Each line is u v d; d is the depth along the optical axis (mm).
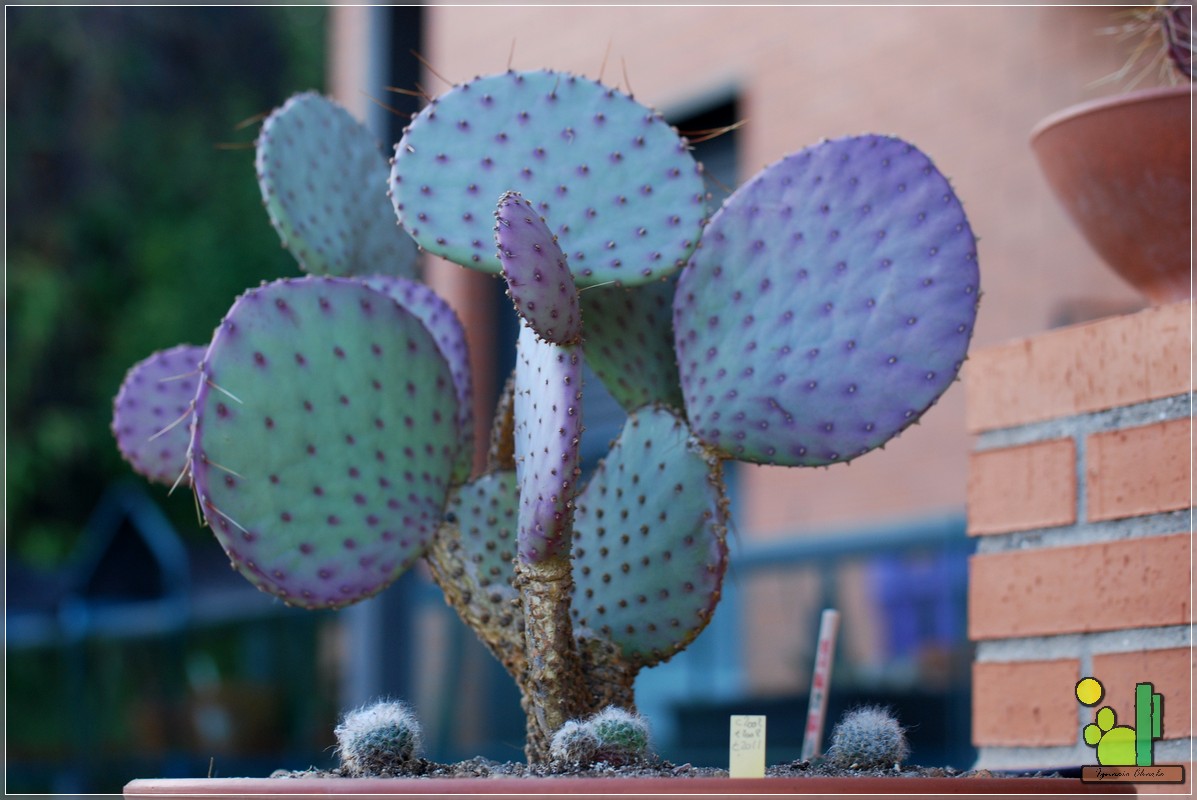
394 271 2766
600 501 2592
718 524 2559
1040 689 2695
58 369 9680
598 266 2520
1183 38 2668
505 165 2531
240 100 10516
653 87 5629
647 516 2572
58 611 6148
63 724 6211
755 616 4344
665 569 2566
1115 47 4184
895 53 4910
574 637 2574
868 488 4773
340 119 2732
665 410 2588
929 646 3871
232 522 2539
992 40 4617
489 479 2617
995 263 4559
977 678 2740
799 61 5223
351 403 2572
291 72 10680
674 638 2572
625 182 2535
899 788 2348
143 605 6113
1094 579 2662
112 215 9922
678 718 4367
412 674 3736
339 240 2709
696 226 2527
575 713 2531
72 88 9898
